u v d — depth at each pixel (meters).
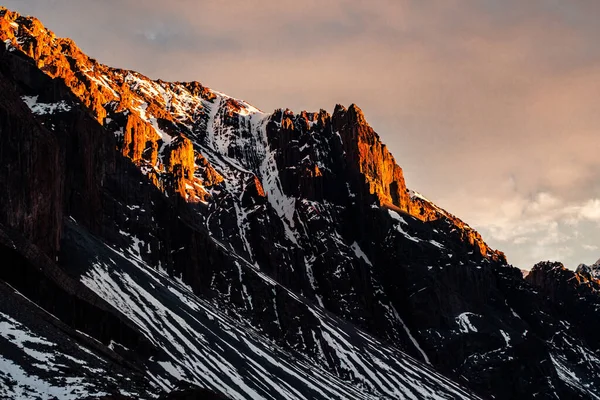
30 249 121.19
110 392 88.88
